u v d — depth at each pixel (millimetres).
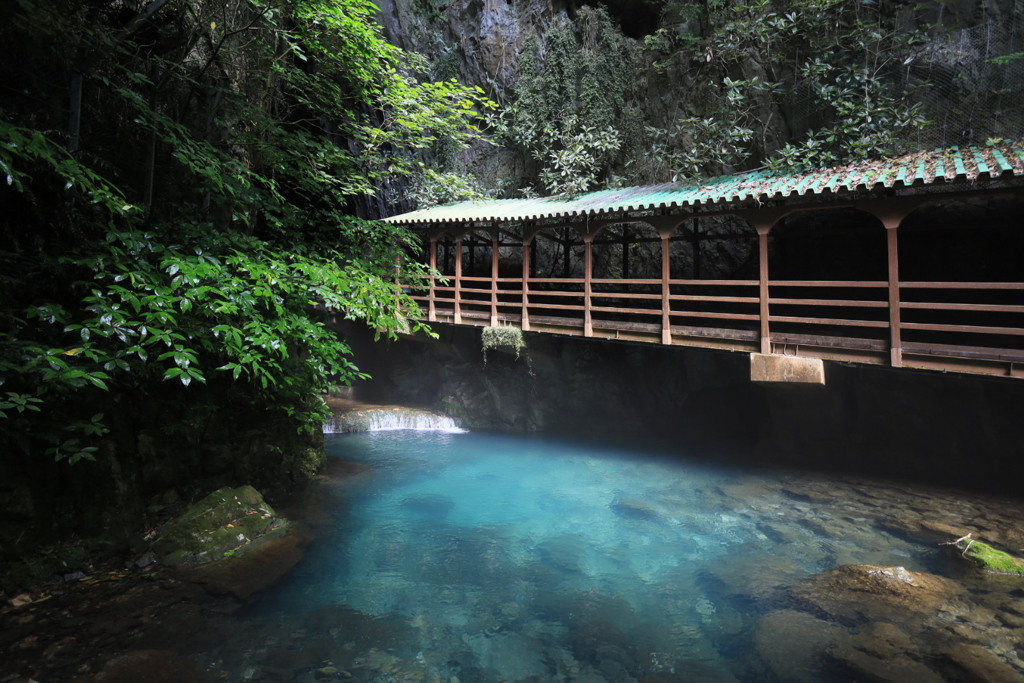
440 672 5020
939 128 11797
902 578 6422
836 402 12953
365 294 7609
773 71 14422
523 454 13500
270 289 6223
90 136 8391
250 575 6590
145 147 9234
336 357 7879
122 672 4625
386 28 19078
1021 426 10867
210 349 6531
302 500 9398
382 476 11430
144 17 8305
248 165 10805
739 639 5598
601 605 6285
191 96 9305
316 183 10914
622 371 15820
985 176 7535
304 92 12656
